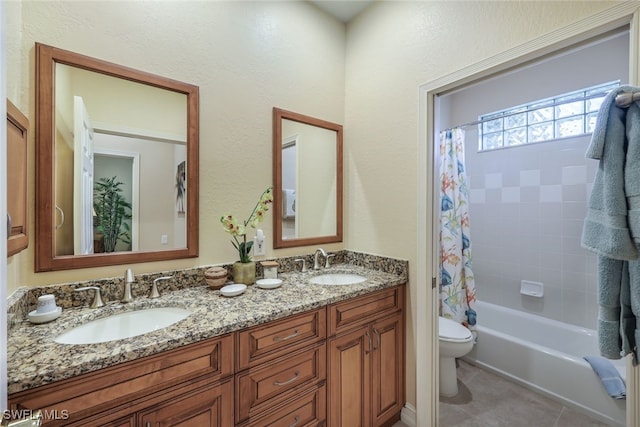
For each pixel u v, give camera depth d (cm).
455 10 149
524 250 263
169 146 140
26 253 106
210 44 152
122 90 129
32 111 108
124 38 128
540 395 192
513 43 128
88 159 121
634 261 86
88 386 76
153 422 86
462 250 230
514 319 260
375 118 191
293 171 187
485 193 290
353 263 203
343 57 213
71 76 117
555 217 245
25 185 100
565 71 242
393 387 164
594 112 227
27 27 108
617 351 89
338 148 209
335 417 135
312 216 196
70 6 116
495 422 169
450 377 194
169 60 140
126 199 129
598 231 88
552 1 117
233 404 103
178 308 124
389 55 183
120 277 126
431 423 160
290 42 184
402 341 169
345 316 140
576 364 177
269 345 113
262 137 171
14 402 67
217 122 154
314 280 177
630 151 82
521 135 269
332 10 201
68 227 116
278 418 115
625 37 213
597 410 168
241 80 163
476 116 301
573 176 235
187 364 93
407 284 171
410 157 171
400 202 176
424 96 163
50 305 101
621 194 83
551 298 246
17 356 77
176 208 142
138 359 84
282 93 180
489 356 221
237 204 162
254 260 169
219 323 101
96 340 107
